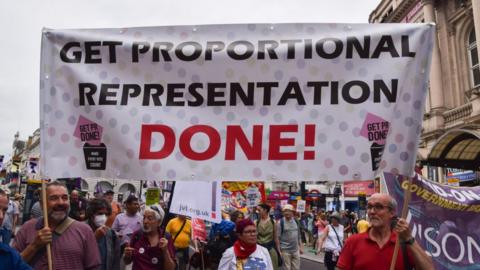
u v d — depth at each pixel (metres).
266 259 4.04
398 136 2.99
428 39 3.05
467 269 3.88
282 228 8.19
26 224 3.28
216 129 3.12
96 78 3.21
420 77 3.03
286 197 30.08
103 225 4.58
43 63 3.23
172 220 7.28
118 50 3.23
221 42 3.21
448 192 4.11
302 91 3.10
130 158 3.12
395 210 3.04
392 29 3.09
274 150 3.07
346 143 3.03
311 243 21.33
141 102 3.17
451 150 10.70
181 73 3.19
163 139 3.13
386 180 4.08
